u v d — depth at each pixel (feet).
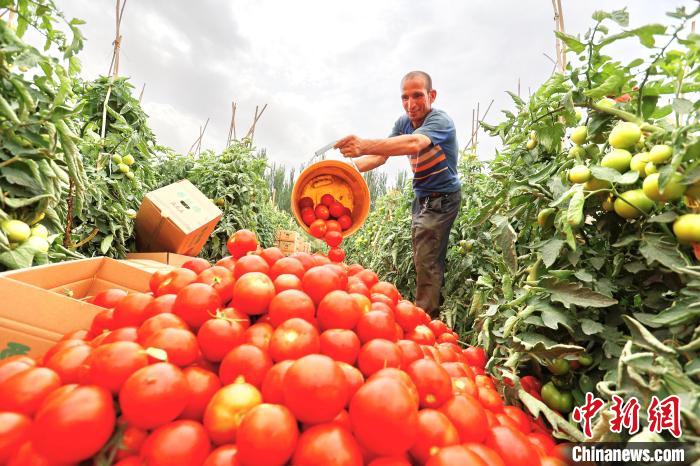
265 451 2.55
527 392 4.71
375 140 9.34
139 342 3.44
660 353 3.31
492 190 12.24
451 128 11.07
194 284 3.91
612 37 4.45
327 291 4.27
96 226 9.86
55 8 5.27
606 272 4.64
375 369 3.45
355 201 9.82
